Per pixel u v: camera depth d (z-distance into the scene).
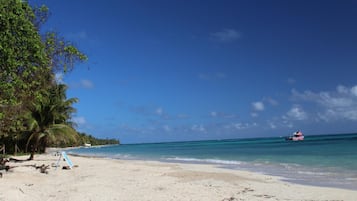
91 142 168.25
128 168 23.83
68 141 32.47
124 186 14.73
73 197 11.98
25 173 17.70
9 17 9.69
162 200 11.59
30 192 12.36
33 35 10.83
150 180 16.91
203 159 36.19
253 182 16.28
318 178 17.55
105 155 55.16
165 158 40.75
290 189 14.01
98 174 19.56
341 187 14.59
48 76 15.23
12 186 12.80
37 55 10.91
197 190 13.72
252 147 70.88
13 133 34.28
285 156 35.91
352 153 36.72
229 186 14.88
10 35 9.86
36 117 28.67
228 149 65.69
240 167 24.84
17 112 20.22
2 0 9.73
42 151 43.44
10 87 10.71
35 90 15.18
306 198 11.99
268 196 12.40
